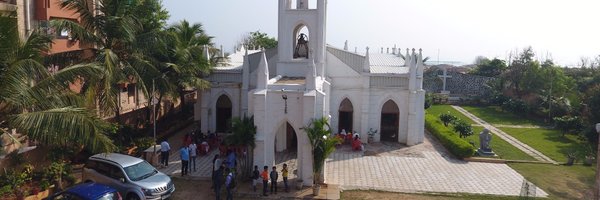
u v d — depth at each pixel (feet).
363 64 110.93
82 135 50.52
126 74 80.74
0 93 47.85
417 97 110.11
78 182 70.69
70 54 79.20
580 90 197.88
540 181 81.51
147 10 89.56
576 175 86.74
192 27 118.83
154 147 85.15
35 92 51.93
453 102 228.63
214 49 120.98
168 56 101.86
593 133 115.75
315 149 69.36
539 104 181.57
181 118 138.10
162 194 62.90
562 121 135.33
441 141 112.88
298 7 108.78
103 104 78.33
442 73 298.35
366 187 74.95
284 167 70.18
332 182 77.15
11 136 52.90
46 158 72.79
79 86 88.43
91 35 77.56
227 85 115.55
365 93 109.81
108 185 63.41
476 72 294.66
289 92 73.26
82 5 78.18
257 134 73.05
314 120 70.38
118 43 82.43
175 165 86.43
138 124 116.37
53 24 72.18
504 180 81.46
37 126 48.03
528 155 106.32
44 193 63.16
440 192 73.10
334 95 112.06
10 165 68.18
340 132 113.09
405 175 83.15
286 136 101.76
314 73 74.54
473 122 166.09
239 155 79.46
